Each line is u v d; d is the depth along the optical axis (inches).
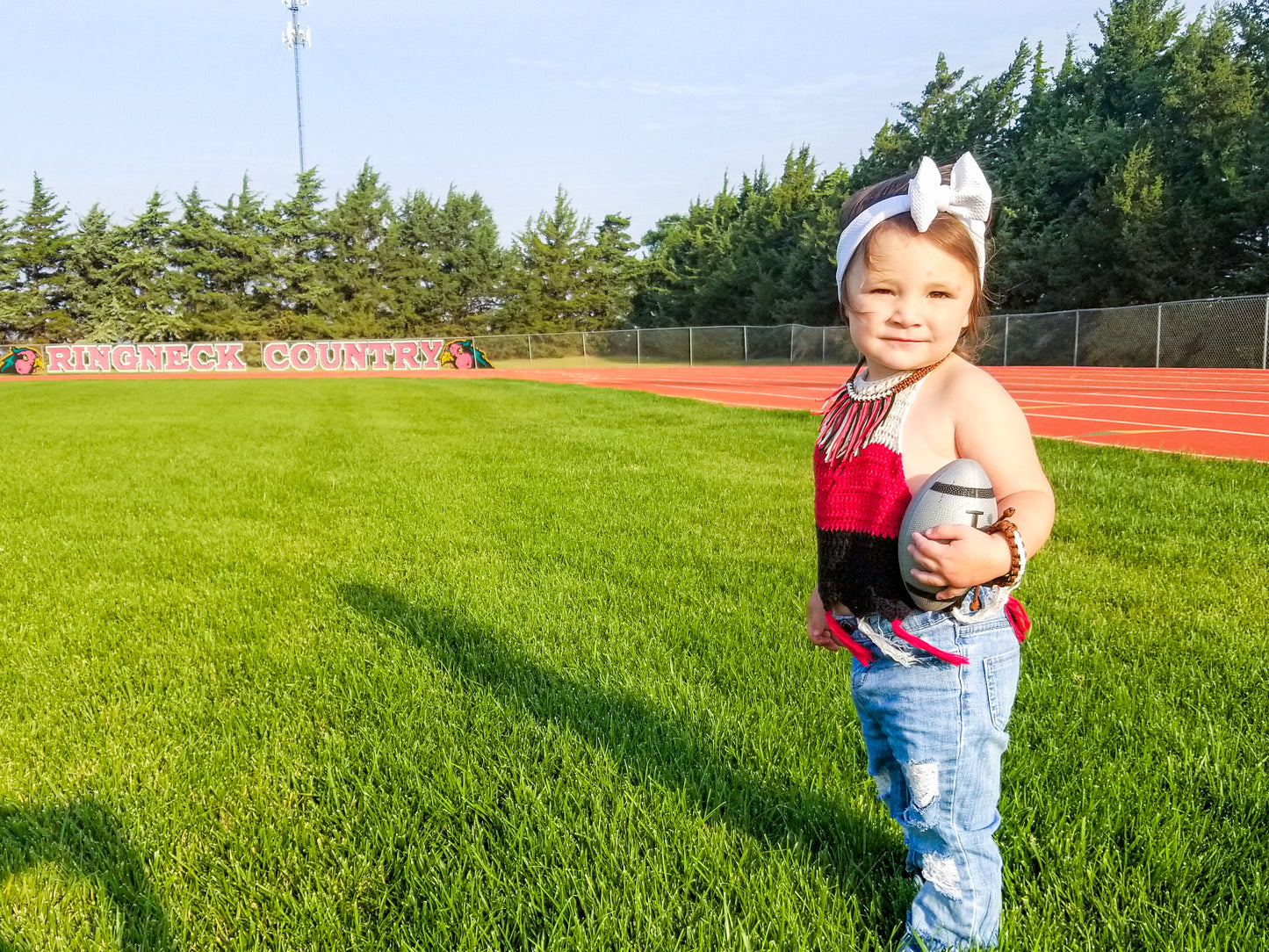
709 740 106.0
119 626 157.0
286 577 187.3
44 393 977.5
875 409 63.4
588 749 102.6
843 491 63.7
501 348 1908.2
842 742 103.6
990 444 58.5
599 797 91.5
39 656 141.9
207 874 83.7
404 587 176.6
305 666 134.1
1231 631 136.9
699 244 2081.7
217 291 2143.2
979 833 64.4
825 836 87.7
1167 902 74.9
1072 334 1145.4
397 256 2262.6
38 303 1998.0
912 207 57.6
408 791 96.0
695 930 72.5
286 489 300.4
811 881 78.9
